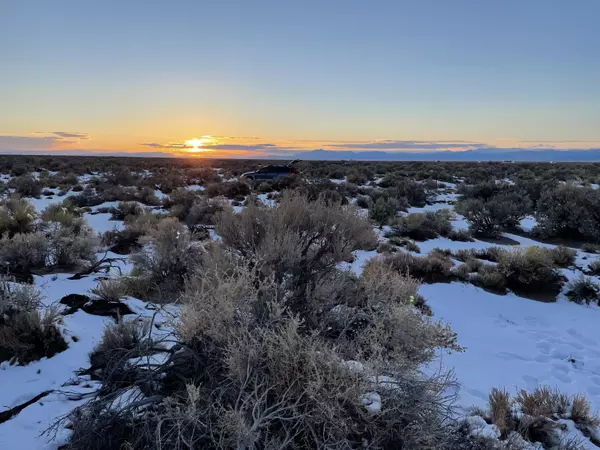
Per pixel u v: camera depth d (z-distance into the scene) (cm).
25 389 387
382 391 310
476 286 948
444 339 578
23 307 514
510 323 768
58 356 446
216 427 279
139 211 1714
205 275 399
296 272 462
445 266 1000
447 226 1539
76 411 328
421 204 2317
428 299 839
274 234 481
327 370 296
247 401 281
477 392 483
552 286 955
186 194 2064
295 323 312
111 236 1112
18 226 1056
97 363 425
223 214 541
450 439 331
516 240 1505
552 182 2569
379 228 1555
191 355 344
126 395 356
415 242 1394
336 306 457
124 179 2888
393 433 298
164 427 294
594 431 409
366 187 2981
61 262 830
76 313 558
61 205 1638
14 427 332
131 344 425
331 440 277
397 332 364
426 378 353
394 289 450
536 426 401
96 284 694
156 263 702
